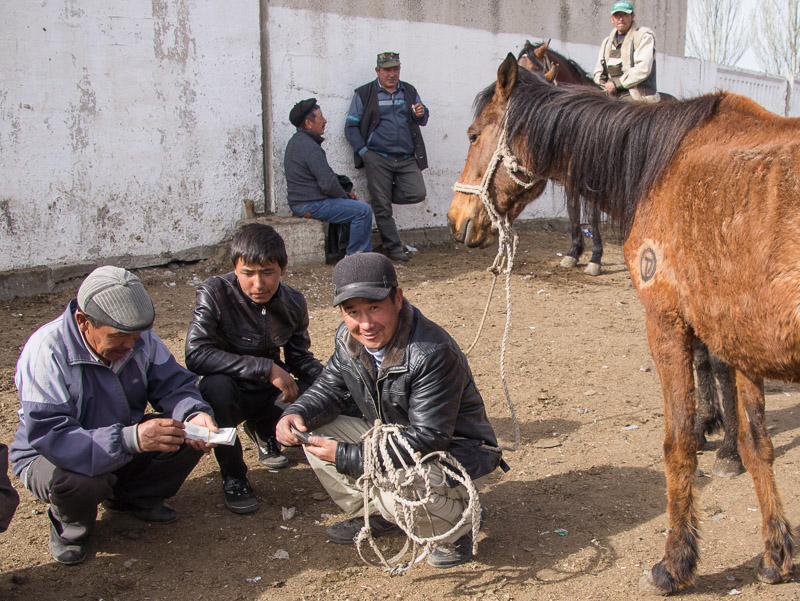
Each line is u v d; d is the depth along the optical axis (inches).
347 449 103.0
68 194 252.7
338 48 314.3
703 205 95.8
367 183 322.0
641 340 221.1
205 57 276.5
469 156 151.8
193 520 125.3
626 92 269.3
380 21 324.8
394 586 107.2
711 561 113.9
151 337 118.8
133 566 111.3
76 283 255.9
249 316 131.3
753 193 90.2
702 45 1012.5
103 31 252.1
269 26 292.8
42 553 114.0
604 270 309.7
